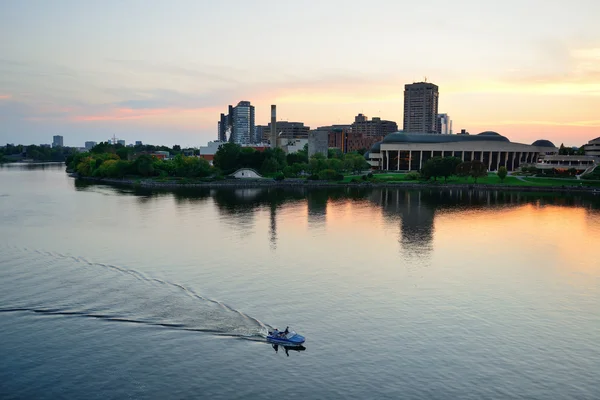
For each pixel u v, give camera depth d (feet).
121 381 257.55
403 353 294.05
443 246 567.18
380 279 437.17
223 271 448.65
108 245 541.75
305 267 469.57
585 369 279.90
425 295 396.98
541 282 438.40
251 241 575.79
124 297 365.40
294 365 276.41
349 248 549.54
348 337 313.73
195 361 277.23
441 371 274.36
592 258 521.24
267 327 323.78
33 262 461.78
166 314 335.88
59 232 611.06
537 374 273.54
